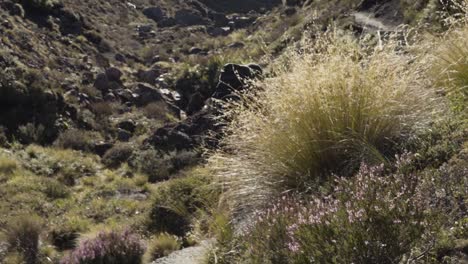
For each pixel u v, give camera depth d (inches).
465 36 223.3
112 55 1574.8
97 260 376.5
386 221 111.3
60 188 679.1
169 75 1368.1
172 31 2162.9
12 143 879.7
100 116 1101.7
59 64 1315.2
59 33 1496.1
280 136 192.2
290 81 199.0
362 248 110.2
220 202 207.3
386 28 689.0
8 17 1381.6
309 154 187.9
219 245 181.6
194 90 1241.4
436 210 115.4
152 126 1069.1
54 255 462.0
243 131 206.4
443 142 168.4
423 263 110.7
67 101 1109.7
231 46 1707.7
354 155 179.6
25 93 1027.9
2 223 540.7
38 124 980.6
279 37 1157.7
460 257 110.0
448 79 209.6
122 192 676.7
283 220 136.7
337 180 156.4
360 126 187.5
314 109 191.5
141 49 1797.5
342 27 728.3
